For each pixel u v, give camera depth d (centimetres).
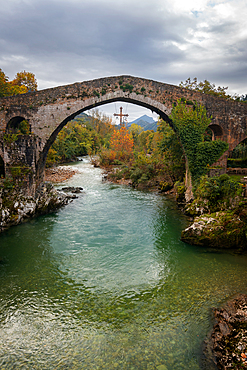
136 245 1381
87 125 8525
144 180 3125
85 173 4228
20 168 1903
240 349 660
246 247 1302
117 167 4744
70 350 690
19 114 2039
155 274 1080
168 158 2811
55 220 1814
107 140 8475
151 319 804
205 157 2012
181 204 2148
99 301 900
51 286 997
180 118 2120
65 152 5750
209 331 745
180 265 1155
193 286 984
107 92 2119
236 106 2211
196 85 3014
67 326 780
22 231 1596
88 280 1038
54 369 632
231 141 2234
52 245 1388
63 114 2072
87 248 1348
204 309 843
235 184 1560
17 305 879
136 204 2255
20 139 1928
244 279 1027
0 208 1658
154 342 711
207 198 1716
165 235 1519
